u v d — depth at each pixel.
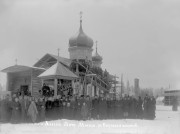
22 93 29.92
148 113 26.70
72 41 50.50
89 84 38.28
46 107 24.33
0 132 16.94
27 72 36.09
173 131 18.16
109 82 45.41
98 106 25.75
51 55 42.50
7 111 22.33
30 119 22.38
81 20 51.06
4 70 35.38
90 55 50.97
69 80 33.88
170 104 75.31
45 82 34.91
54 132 17.16
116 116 26.42
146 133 17.09
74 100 25.17
